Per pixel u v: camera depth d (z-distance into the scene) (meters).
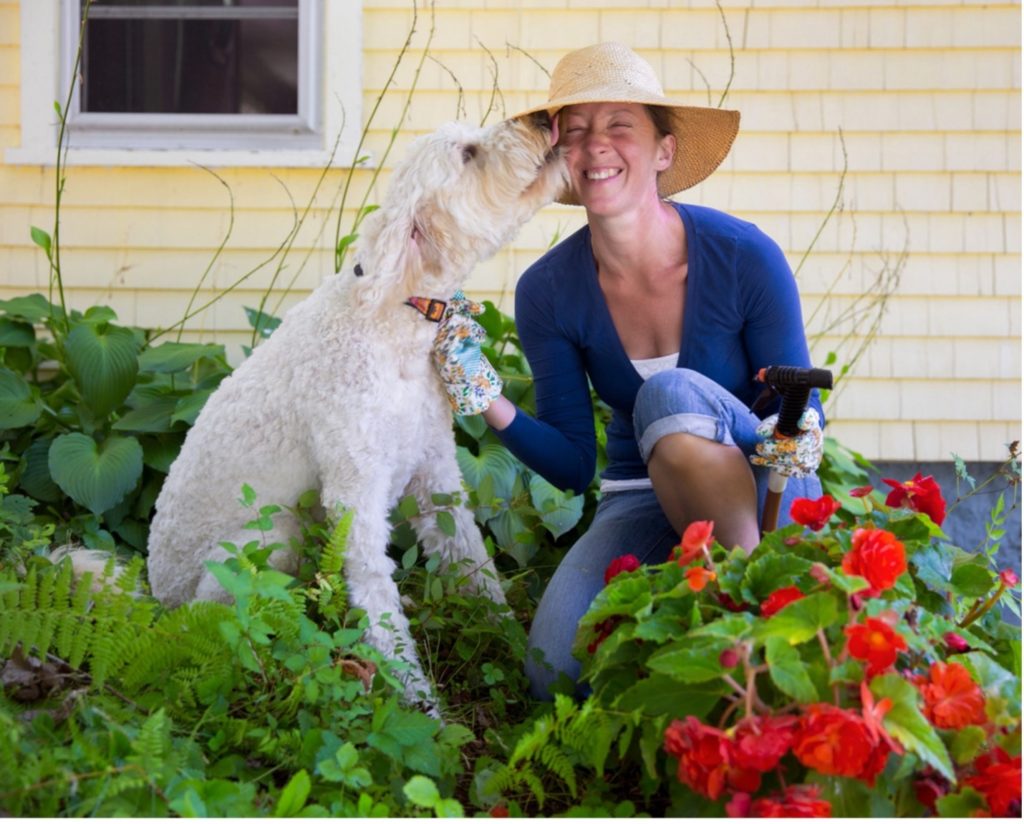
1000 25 4.97
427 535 3.41
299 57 5.11
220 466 3.27
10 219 5.15
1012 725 2.17
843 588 2.10
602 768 2.32
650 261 3.21
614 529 3.26
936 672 2.17
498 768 2.58
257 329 4.77
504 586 3.52
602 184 3.08
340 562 2.89
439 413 3.30
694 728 2.04
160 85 5.18
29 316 4.59
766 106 5.06
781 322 3.21
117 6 5.13
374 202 5.16
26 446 4.39
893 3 4.99
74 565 3.00
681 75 5.06
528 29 5.06
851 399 5.12
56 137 5.11
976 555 2.97
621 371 3.37
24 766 2.14
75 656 2.58
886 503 2.79
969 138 5.03
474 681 3.17
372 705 2.65
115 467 3.96
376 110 4.89
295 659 2.56
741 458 2.90
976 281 5.07
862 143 5.05
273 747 2.46
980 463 5.10
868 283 5.10
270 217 5.16
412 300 3.05
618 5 5.04
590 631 2.53
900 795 2.18
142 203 5.15
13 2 5.07
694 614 2.24
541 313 3.42
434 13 5.05
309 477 3.21
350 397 3.04
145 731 2.15
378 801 2.40
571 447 3.44
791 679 2.03
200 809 2.03
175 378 4.71
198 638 2.61
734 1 5.02
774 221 5.10
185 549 3.37
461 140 3.01
